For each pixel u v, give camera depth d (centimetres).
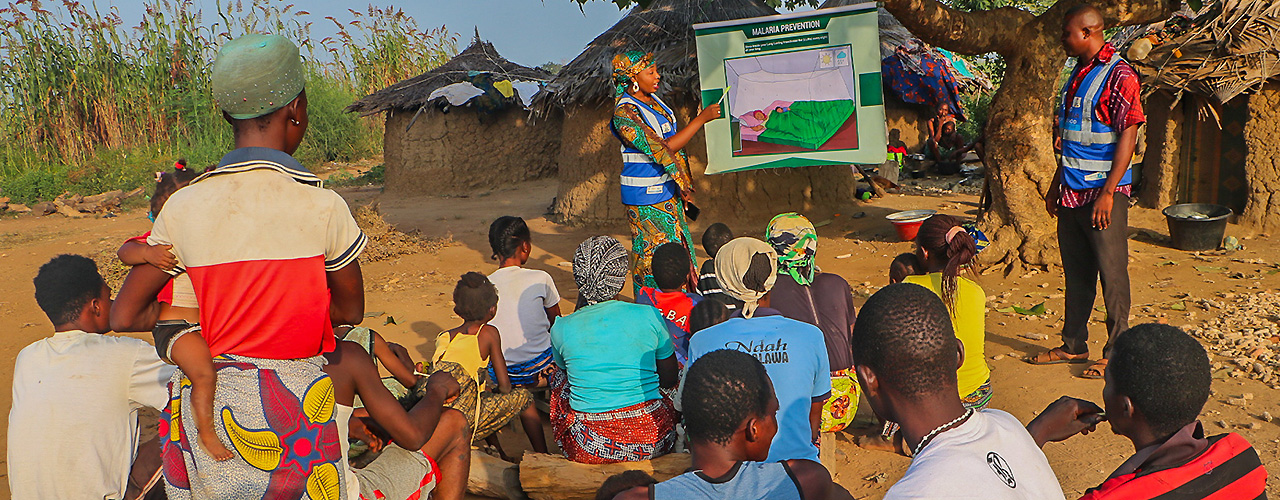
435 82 1598
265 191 221
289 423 229
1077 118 482
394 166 1639
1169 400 196
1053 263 733
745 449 212
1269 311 574
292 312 225
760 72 822
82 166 1677
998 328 590
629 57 612
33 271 922
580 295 410
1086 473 369
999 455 179
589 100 1065
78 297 298
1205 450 200
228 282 219
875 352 186
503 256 496
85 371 292
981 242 382
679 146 616
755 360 218
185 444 229
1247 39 786
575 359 368
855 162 822
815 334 333
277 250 220
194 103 1877
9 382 546
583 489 356
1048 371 500
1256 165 828
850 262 823
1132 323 579
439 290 777
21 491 286
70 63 1794
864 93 808
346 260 235
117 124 1828
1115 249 478
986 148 762
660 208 626
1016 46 729
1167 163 898
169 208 220
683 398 211
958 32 708
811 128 825
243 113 225
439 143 1597
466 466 330
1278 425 401
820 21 800
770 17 805
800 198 1080
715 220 1049
